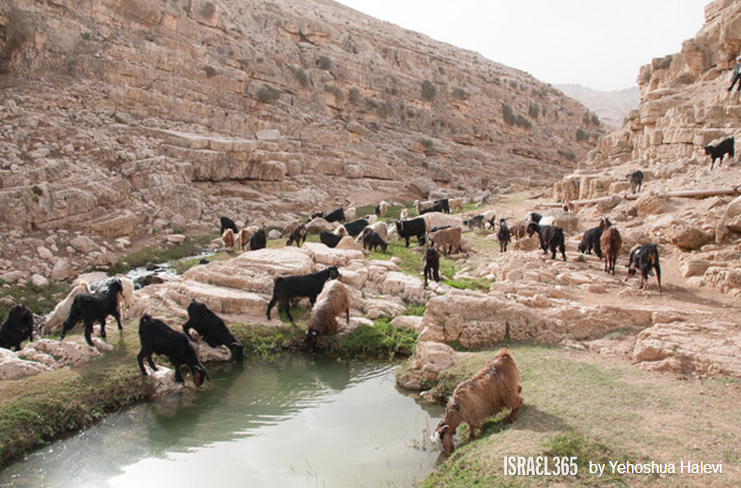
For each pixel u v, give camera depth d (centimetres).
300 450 691
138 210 2219
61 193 1892
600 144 3875
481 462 569
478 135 6353
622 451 546
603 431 591
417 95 6097
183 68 3447
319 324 1077
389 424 764
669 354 814
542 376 781
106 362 897
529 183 5266
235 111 3750
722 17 2992
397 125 5672
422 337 989
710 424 593
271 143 3444
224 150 2906
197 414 809
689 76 3166
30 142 2169
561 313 1010
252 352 1067
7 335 945
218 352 1044
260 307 1198
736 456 520
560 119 8419
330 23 6462
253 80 4075
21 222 1742
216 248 2122
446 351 914
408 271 1590
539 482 510
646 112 3003
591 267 1441
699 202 1780
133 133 2703
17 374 805
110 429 757
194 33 3806
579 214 2362
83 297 930
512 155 6538
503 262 1562
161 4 3525
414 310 1266
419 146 5362
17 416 709
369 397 869
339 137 4488
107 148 2373
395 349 1077
